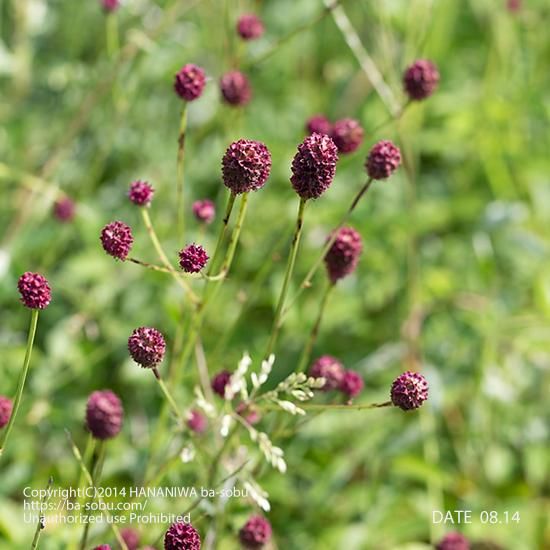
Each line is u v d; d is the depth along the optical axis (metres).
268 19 6.76
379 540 4.69
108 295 5.23
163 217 5.66
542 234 5.96
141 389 5.05
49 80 5.98
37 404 4.74
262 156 3.15
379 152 3.52
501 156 6.27
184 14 6.54
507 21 6.56
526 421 5.32
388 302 5.66
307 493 4.82
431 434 5.01
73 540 3.68
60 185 5.82
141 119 6.08
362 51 5.16
